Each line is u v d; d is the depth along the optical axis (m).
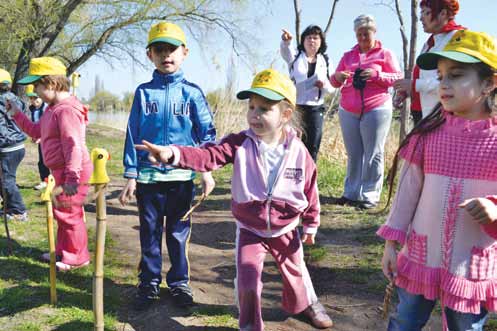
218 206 6.54
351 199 6.32
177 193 3.56
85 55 18.05
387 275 2.38
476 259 2.12
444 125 2.21
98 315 2.86
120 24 17.53
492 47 2.05
